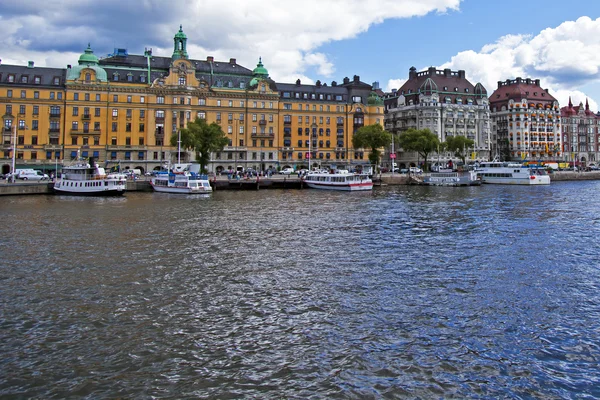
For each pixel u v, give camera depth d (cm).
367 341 1820
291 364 1644
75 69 13000
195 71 14162
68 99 12812
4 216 5225
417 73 19950
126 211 5791
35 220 4888
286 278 2652
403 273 2766
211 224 4647
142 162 13350
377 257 3183
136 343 1791
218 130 11212
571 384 1530
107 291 2389
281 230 4291
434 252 3341
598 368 1628
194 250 3372
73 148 12888
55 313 2078
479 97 19512
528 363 1661
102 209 6025
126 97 13262
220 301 2256
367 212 5738
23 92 12581
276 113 14788
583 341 1827
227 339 1834
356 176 10169
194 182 9138
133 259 3075
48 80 12912
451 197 8094
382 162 18850
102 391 1473
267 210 5966
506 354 1725
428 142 14325
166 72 13962
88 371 1588
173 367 1620
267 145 14675
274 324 1980
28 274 2688
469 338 1852
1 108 12450
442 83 19150
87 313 2081
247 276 2689
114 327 1936
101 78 13062
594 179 15462
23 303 2198
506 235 4025
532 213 5597
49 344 1773
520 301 2262
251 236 3959
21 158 12588
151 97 13450
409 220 4978
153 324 1970
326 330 1922
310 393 1473
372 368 1619
